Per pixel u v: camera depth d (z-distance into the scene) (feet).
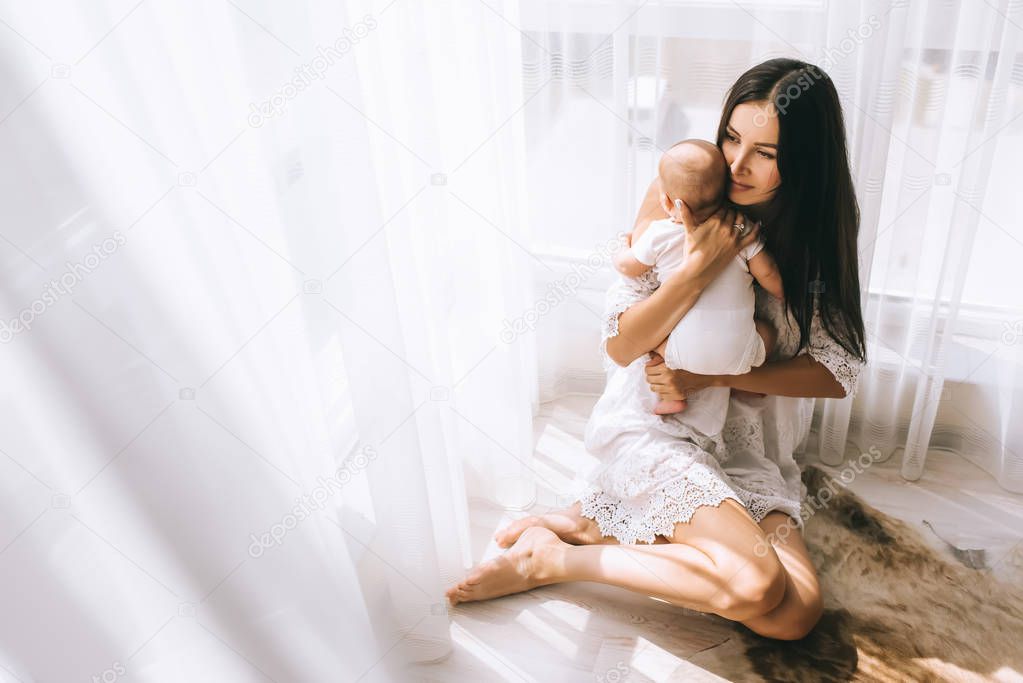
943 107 4.31
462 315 4.73
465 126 4.26
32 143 2.46
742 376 4.40
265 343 3.36
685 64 4.58
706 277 4.06
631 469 4.55
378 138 3.44
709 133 4.79
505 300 4.64
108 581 3.01
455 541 4.57
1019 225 4.67
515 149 4.74
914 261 4.73
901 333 4.97
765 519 4.58
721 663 4.27
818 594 4.31
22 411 2.62
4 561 2.69
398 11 3.50
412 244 3.79
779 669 4.22
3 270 2.46
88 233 2.65
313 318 3.62
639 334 4.26
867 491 5.21
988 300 4.95
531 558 4.63
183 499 3.17
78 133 2.57
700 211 4.03
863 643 4.31
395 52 3.61
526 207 4.94
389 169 3.50
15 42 2.38
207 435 3.19
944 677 4.14
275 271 3.41
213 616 3.42
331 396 4.28
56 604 2.86
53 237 2.56
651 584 4.31
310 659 3.92
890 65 4.19
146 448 2.99
